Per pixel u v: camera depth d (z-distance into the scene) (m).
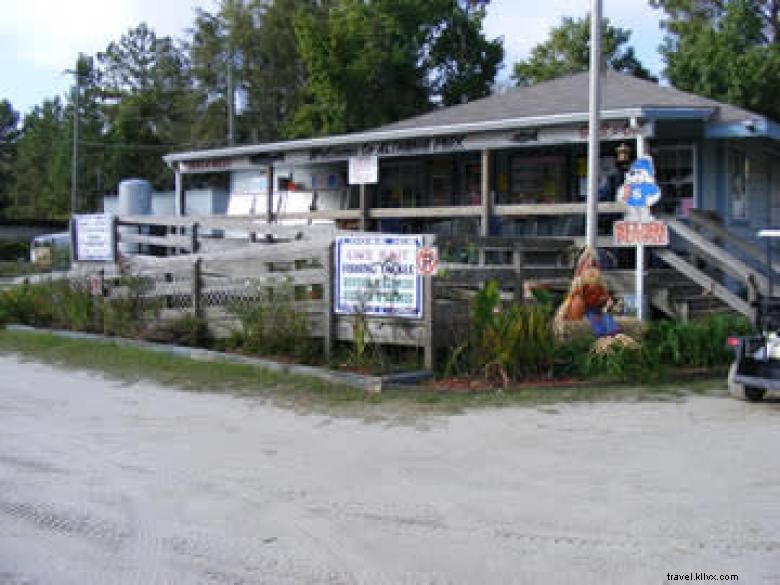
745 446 7.41
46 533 5.52
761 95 26.95
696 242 12.80
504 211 15.44
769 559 4.90
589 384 10.05
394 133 16.41
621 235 11.90
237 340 12.16
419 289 10.33
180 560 5.04
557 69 33.78
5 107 85.62
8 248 48.25
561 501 5.98
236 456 7.30
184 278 13.45
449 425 8.30
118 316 13.90
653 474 6.59
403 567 4.86
